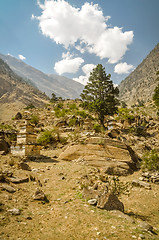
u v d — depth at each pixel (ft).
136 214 22.74
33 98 654.12
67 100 402.52
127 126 121.19
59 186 28.81
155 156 47.11
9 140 60.70
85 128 103.76
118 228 15.81
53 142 74.18
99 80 170.71
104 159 47.98
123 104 466.29
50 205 21.03
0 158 41.73
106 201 21.15
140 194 31.55
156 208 25.58
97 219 17.49
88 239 13.57
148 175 41.34
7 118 328.49
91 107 139.23
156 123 126.41
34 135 52.70
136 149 69.67
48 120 147.02
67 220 16.90
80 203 21.86
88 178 35.40
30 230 14.55
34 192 23.20
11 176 28.68
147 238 14.52
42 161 47.39
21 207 18.98
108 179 38.06
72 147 52.80
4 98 597.52
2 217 15.79
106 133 79.36
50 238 13.50
